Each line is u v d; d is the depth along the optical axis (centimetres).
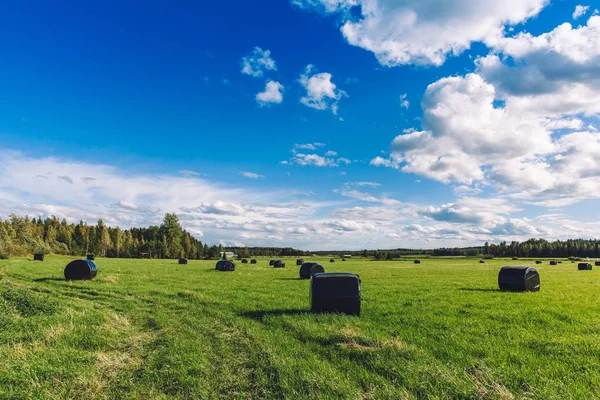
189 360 973
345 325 1402
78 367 918
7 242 8044
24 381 820
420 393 771
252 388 812
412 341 1161
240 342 1157
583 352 1045
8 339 1134
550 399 729
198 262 8794
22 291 1836
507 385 807
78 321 1411
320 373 864
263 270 5506
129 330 1362
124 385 836
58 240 14675
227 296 2281
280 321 1467
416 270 5866
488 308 1845
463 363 946
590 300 2158
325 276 1709
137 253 14938
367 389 793
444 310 1764
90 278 3166
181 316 1611
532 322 1475
